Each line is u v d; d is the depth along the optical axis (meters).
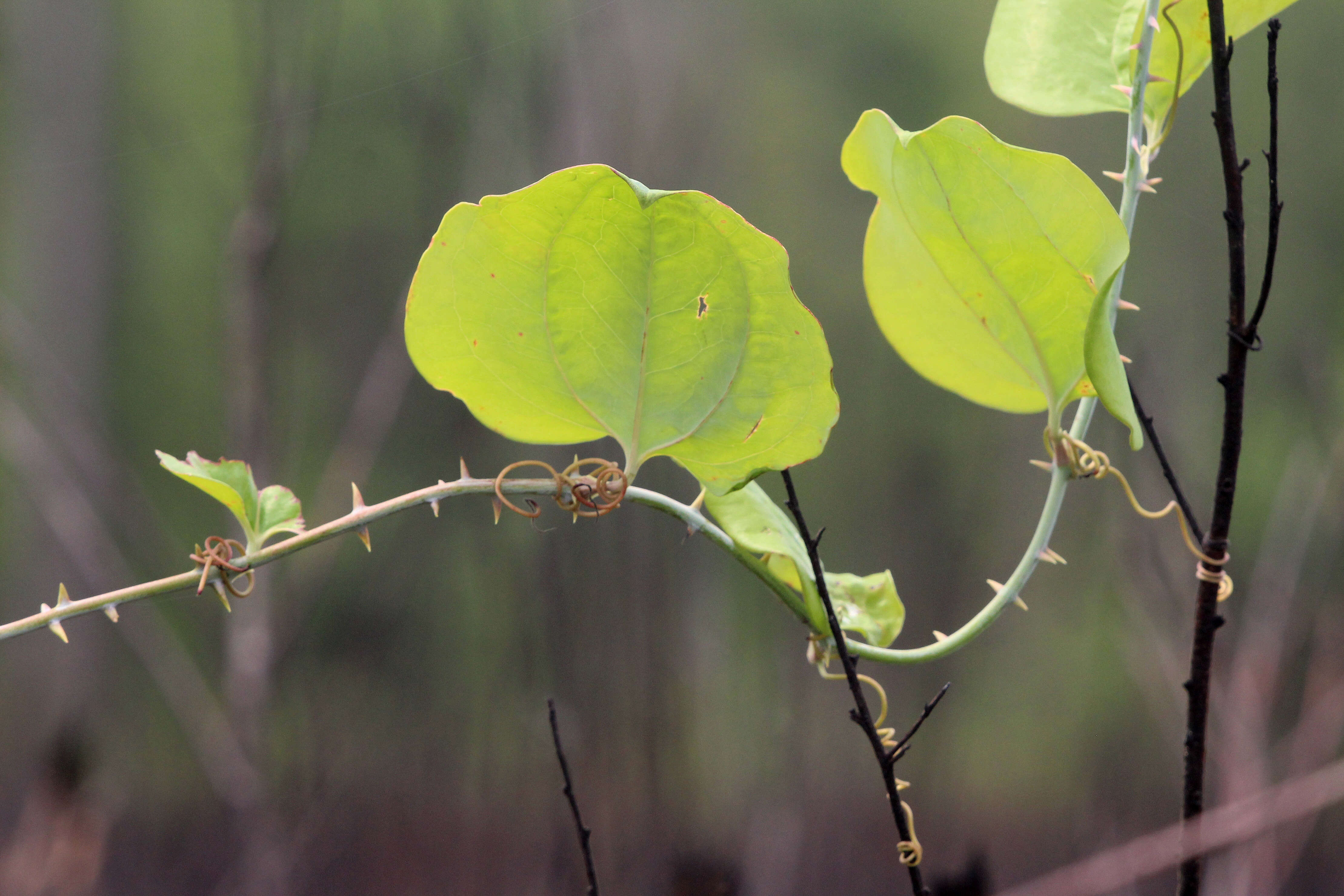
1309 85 5.12
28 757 3.23
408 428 3.07
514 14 2.24
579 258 1.13
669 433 1.14
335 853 2.56
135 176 4.30
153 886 3.07
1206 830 1.29
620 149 2.32
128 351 5.11
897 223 1.17
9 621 3.73
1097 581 3.57
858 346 4.90
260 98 2.00
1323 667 2.18
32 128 3.85
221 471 1.13
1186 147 4.26
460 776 2.82
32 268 3.96
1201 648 1.15
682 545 2.59
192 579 1.13
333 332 3.16
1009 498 4.08
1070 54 1.18
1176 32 1.16
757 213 5.17
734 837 2.38
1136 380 2.31
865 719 1.14
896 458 4.25
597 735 2.19
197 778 3.37
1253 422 4.71
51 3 3.81
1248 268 4.00
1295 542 2.27
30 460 2.56
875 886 2.90
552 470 1.15
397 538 2.69
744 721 2.97
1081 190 1.13
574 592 2.26
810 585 1.15
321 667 2.51
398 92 2.28
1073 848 2.80
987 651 3.89
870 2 5.45
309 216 2.85
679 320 1.13
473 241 1.13
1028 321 1.15
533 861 2.49
